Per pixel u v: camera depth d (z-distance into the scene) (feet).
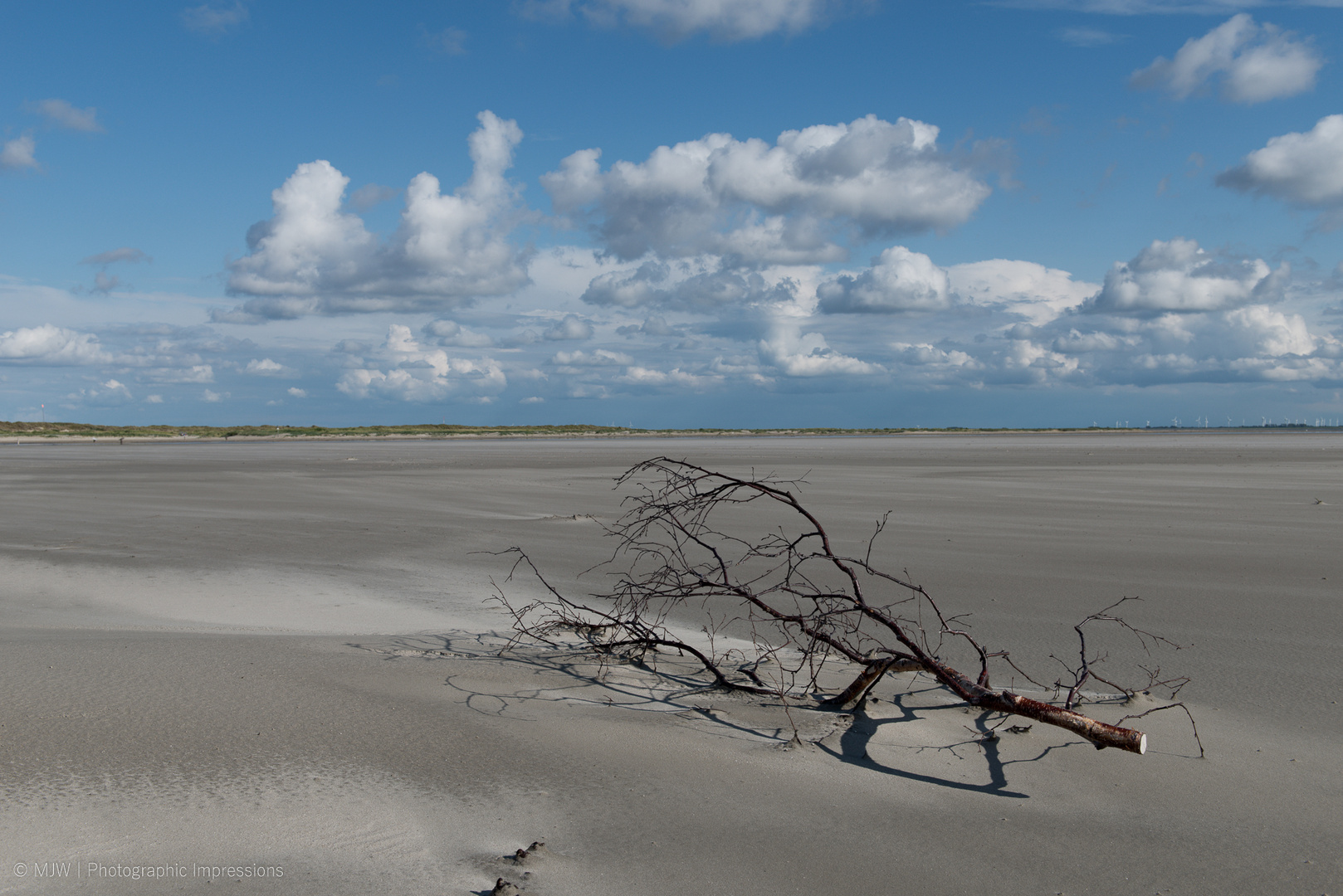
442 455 136.26
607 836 9.98
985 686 14.10
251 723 13.14
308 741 12.50
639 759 12.34
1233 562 31.12
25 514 48.37
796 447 186.39
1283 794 11.56
